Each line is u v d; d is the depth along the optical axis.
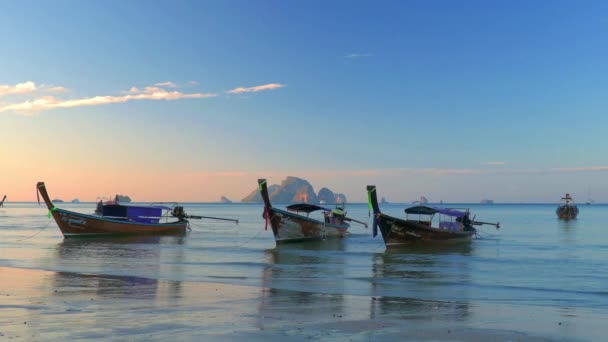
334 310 14.67
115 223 46.72
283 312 14.19
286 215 40.38
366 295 17.75
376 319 13.41
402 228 37.53
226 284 19.94
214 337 11.06
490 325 12.93
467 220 44.94
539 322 13.38
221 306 14.94
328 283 20.78
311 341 10.94
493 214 166.00
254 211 190.38
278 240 40.03
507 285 20.69
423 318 13.67
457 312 14.66
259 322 12.73
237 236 51.41
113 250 35.44
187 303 15.34
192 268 25.61
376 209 37.12
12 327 11.63
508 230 68.69
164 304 15.07
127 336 11.00
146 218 50.19
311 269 25.72
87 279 20.66
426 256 32.62
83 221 44.81
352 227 73.06
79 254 32.41
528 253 34.75
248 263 28.25
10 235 51.16
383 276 23.31
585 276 23.61
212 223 86.06
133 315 13.26
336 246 39.75
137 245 39.81
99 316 13.03
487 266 27.52
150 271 24.11
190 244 41.44
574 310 15.19
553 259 31.03
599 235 56.00
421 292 18.62
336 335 11.53
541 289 19.69
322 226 43.78
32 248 36.47
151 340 10.71
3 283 19.14
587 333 12.23
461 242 42.81
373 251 36.00
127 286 18.83
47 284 19.02
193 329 11.77
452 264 28.41
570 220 109.75
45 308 14.05
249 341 10.82
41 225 72.31
